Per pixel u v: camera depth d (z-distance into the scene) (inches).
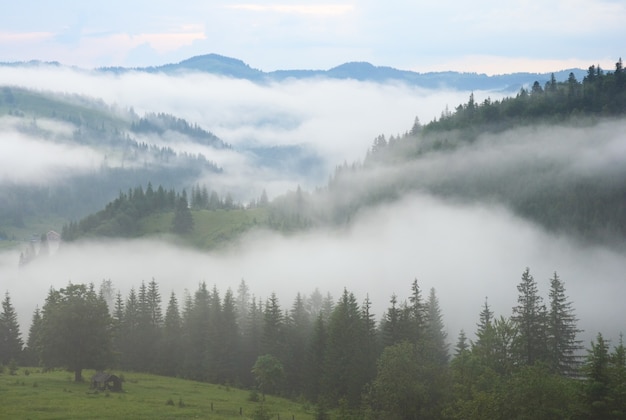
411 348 2940.5
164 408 3511.3
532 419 2397.9
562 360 4500.5
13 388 3885.3
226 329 5767.7
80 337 4338.1
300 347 5556.1
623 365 2657.5
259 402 4165.8
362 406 3400.6
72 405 3356.3
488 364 3235.7
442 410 2728.8
